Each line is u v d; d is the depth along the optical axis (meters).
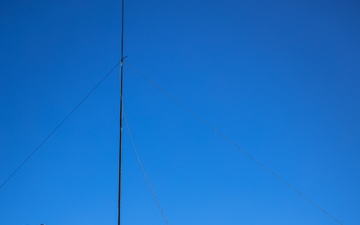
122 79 13.29
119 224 11.51
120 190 11.92
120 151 12.41
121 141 12.55
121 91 13.13
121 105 12.98
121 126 12.69
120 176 12.09
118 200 11.78
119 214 11.62
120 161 12.30
